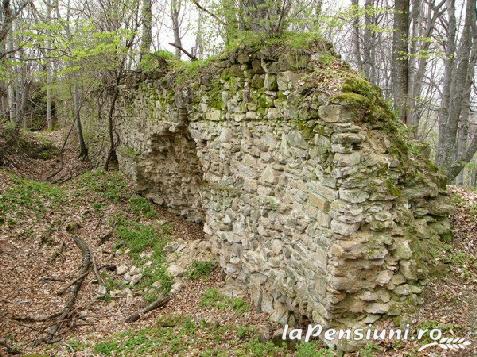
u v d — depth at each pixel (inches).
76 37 496.7
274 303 273.6
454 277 228.4
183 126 383.2
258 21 278.2
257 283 291.7
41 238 401.4
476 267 234.4
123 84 537.6
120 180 537.6
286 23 276.5
